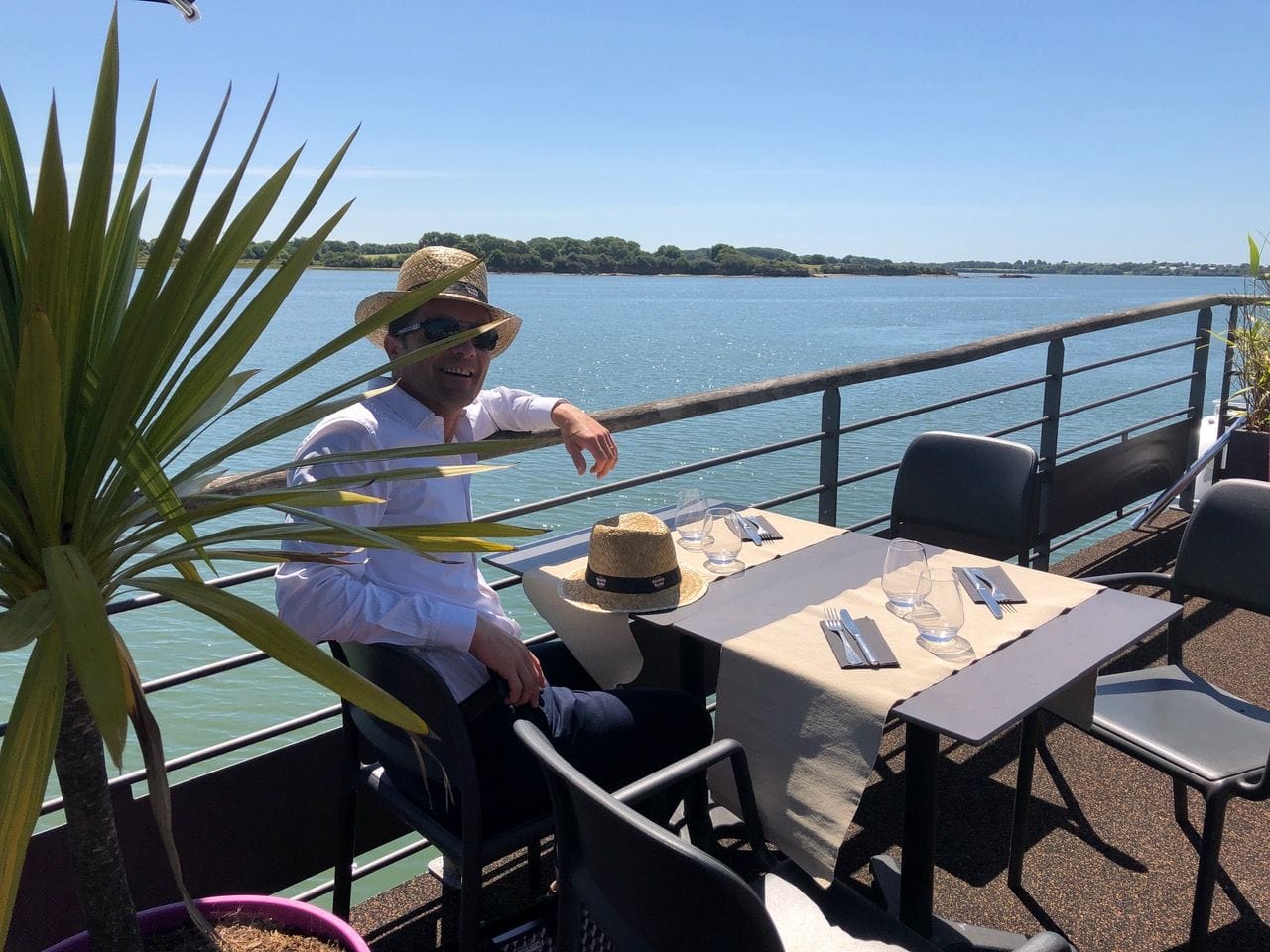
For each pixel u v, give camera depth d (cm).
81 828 127
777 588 218
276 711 995
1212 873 202
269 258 117
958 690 167
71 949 140
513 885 243
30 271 99
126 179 117
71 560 99
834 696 169
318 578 173
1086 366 434
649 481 277
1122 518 484
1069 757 295
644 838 117
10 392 106
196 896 203
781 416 3400
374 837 232
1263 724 223
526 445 134
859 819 266
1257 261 520
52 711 102
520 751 189
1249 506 238
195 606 112
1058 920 224
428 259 196
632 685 283
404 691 175
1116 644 185
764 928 114
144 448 116
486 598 213
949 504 309
